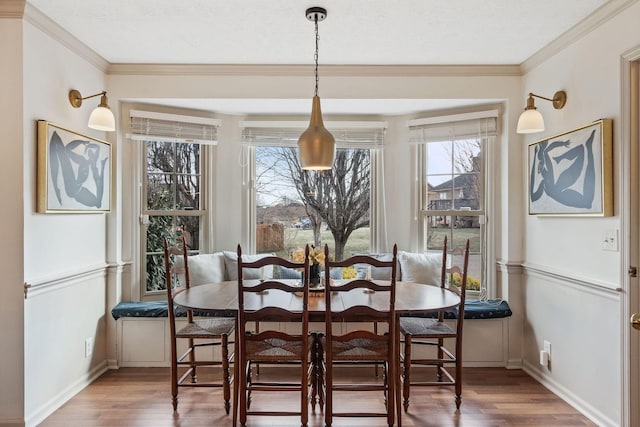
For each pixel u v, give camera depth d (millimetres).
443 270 3066
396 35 2783
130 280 3484
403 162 3988
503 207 3473
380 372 3195
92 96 2818
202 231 3902
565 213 2709
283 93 3377
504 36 2797
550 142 2883
